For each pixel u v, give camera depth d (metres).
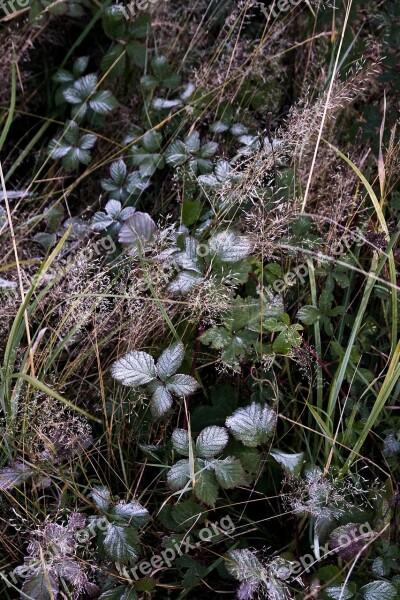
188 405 0.80
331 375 0.79
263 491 0.77
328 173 0.95
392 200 0.89
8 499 0.73
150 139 0.97
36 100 1.12
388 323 0.86
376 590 0.65
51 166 1.04
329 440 0.74
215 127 0.99
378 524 0.70
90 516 0.69
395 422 0.79
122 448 0.79
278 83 1.06
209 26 1.08
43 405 0.75
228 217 0.88
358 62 0.97
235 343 0.75
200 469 0.68
